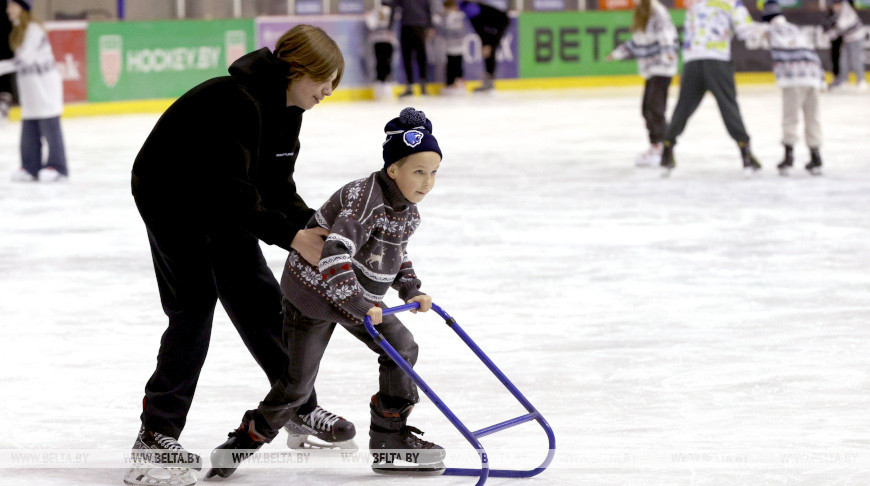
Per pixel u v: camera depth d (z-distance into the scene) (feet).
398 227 27.32
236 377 38.32
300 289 27.50
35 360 40.75
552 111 158.20
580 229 69.10
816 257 59.77
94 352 41.91
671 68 98.94
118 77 154.20
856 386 36.83
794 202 79.36
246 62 27.99
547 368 39.27
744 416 33.76
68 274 57.11
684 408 34.63
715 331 44.42
